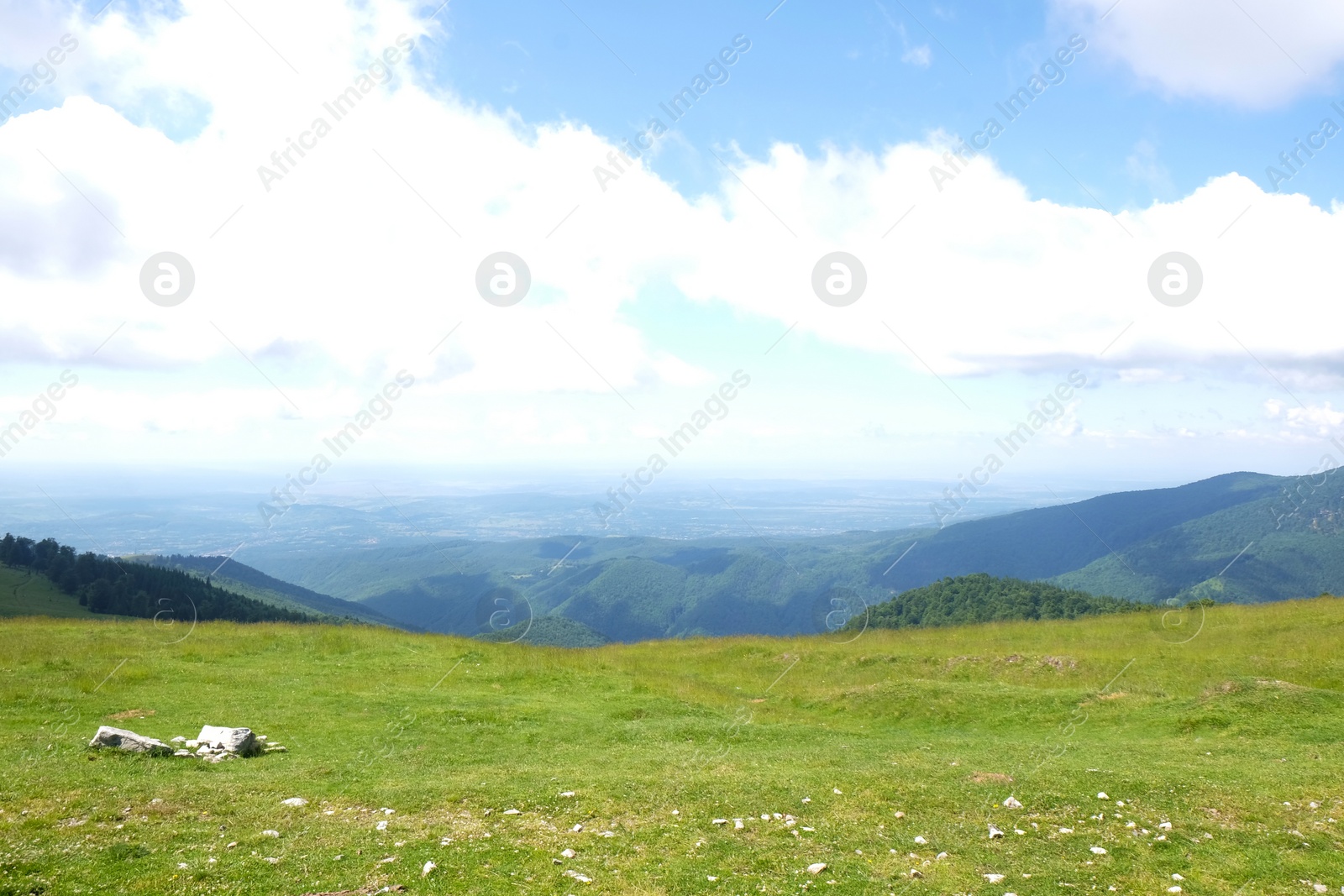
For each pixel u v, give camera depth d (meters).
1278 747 19.20
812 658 35.53
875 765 17.47
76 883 9.67
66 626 36.75
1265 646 30.89
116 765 15.90
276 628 37.75
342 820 12.66
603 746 20.70
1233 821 13.52
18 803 12.41
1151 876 11.42
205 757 17.30
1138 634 35.84
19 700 22.42
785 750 20.05
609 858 11.48
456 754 19.14
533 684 29.83
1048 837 12.87
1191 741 20.34
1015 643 36.03
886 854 12.09
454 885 10.27
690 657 37.41
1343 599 38.97
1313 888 11.06
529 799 14.05
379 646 34.91
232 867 10.40
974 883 11.06
